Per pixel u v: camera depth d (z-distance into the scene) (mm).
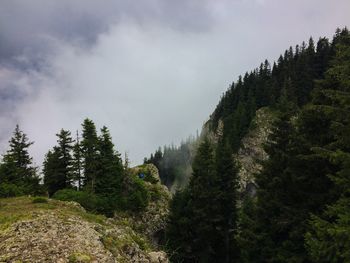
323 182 24094
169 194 69062
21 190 41906
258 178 30109
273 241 27500
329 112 18109
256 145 111250
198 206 45281
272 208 27328
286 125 28766
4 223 21078
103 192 54156
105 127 60000
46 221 21609
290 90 117438
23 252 18203
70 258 18234
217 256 44312
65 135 60781
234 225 45000
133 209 56594
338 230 15578
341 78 17734
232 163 50062
